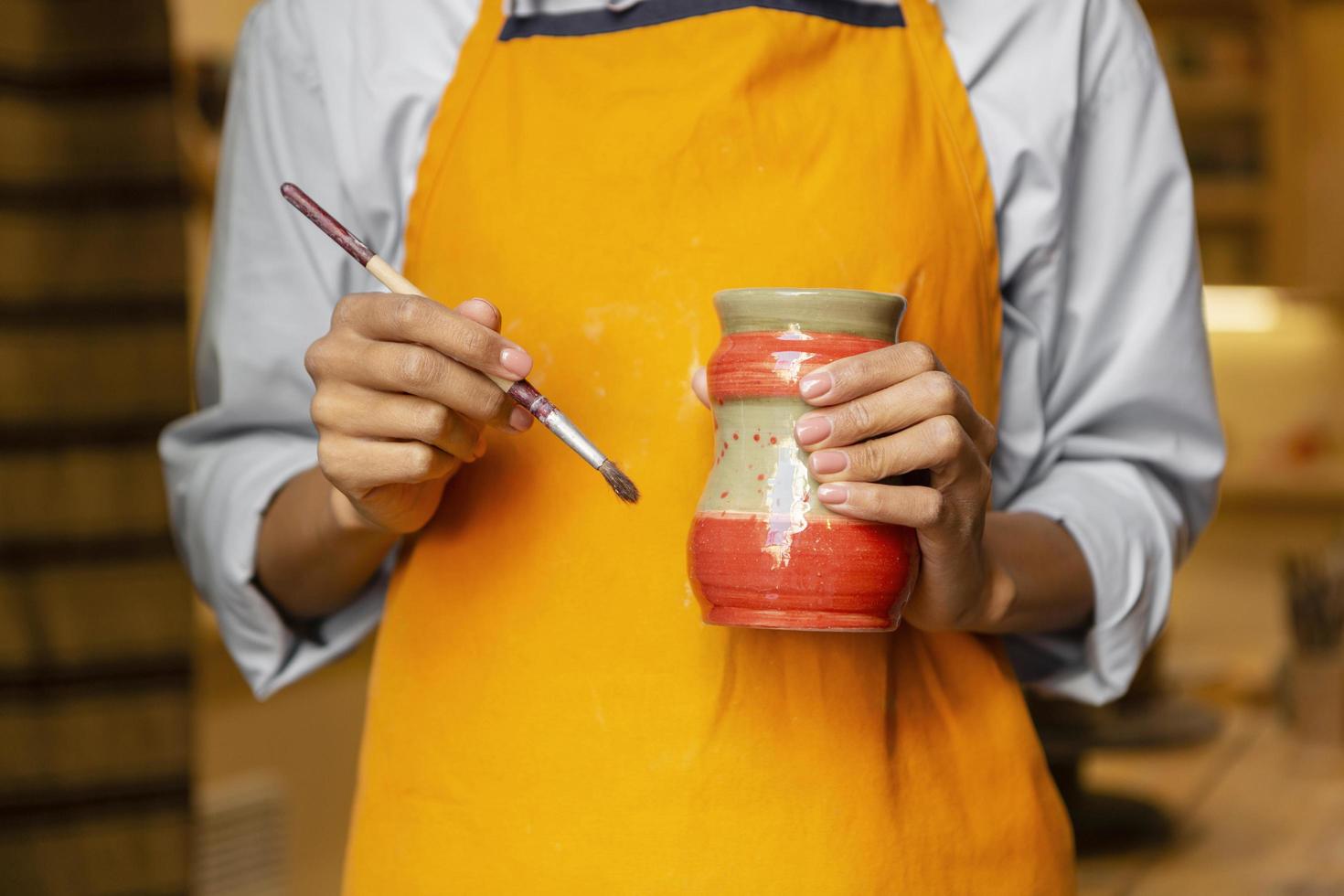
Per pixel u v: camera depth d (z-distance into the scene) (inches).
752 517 31.4
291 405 43.3
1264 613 183.3
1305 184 179.3
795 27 38.0
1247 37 180.4
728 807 35.7
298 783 135.6
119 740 79.2
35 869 78.0
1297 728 90.0
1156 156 42.8
